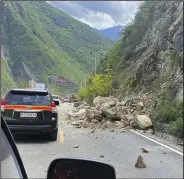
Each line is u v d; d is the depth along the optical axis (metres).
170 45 36.06
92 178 2.43
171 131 16.17
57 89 114.25
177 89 26.77
